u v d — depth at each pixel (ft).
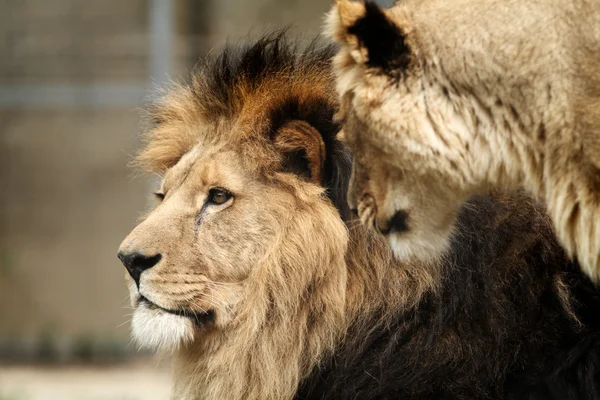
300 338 27.73
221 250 27.99
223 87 29.66
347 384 27.48
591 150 22.41
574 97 22.38
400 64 23.40
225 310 27.94
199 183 28.53
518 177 23.91
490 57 22.82
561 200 23.29
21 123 88.12
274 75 29.07
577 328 26.02
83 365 75.00
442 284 26.89
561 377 25.85
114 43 84.69
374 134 24.09
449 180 23.89
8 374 70.69
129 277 28.76
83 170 87.86
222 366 28.14
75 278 86.74
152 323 27.96
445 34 23.18
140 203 87.45
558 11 22.40
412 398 26.73
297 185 28.04
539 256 26.81
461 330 26.78
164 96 32.48
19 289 86.48
